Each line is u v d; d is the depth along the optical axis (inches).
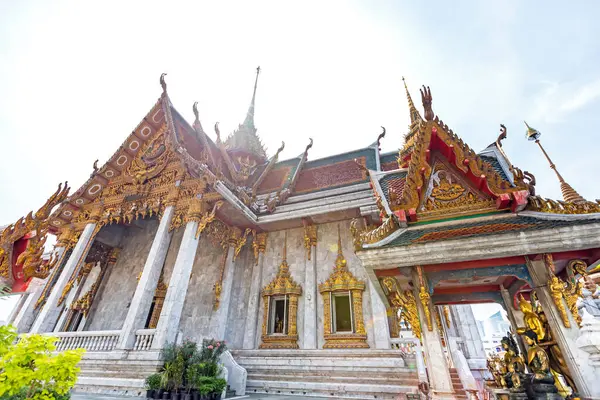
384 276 226.5
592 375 157.8
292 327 641.0
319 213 697.6
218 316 658.8
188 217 639.1
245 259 778.8
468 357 685.9
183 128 790.5
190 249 596.4
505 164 251.4
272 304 695.7
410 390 467.2
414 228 224.8
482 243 192.1
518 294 257.6
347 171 909.2
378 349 547.5
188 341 495.2
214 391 428.5
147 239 903.7
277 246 767.1
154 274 585.9
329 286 653.3
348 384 510.0
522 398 183.0
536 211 204.5
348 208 674.8
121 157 800.3
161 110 775.7
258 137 1259.2
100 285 855.7
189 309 690.8
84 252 711.1
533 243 185.2
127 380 451.5
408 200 229.6
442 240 198.5
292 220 735.1
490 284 277.3
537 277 187.8
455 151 234.1
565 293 180.2
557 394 175.6
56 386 178.2
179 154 652.1
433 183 242.1
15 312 673.6
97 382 469.1
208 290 709.9
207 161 711.7
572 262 187.0
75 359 185.9
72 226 783.7
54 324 613.0
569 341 168.6
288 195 854.5
